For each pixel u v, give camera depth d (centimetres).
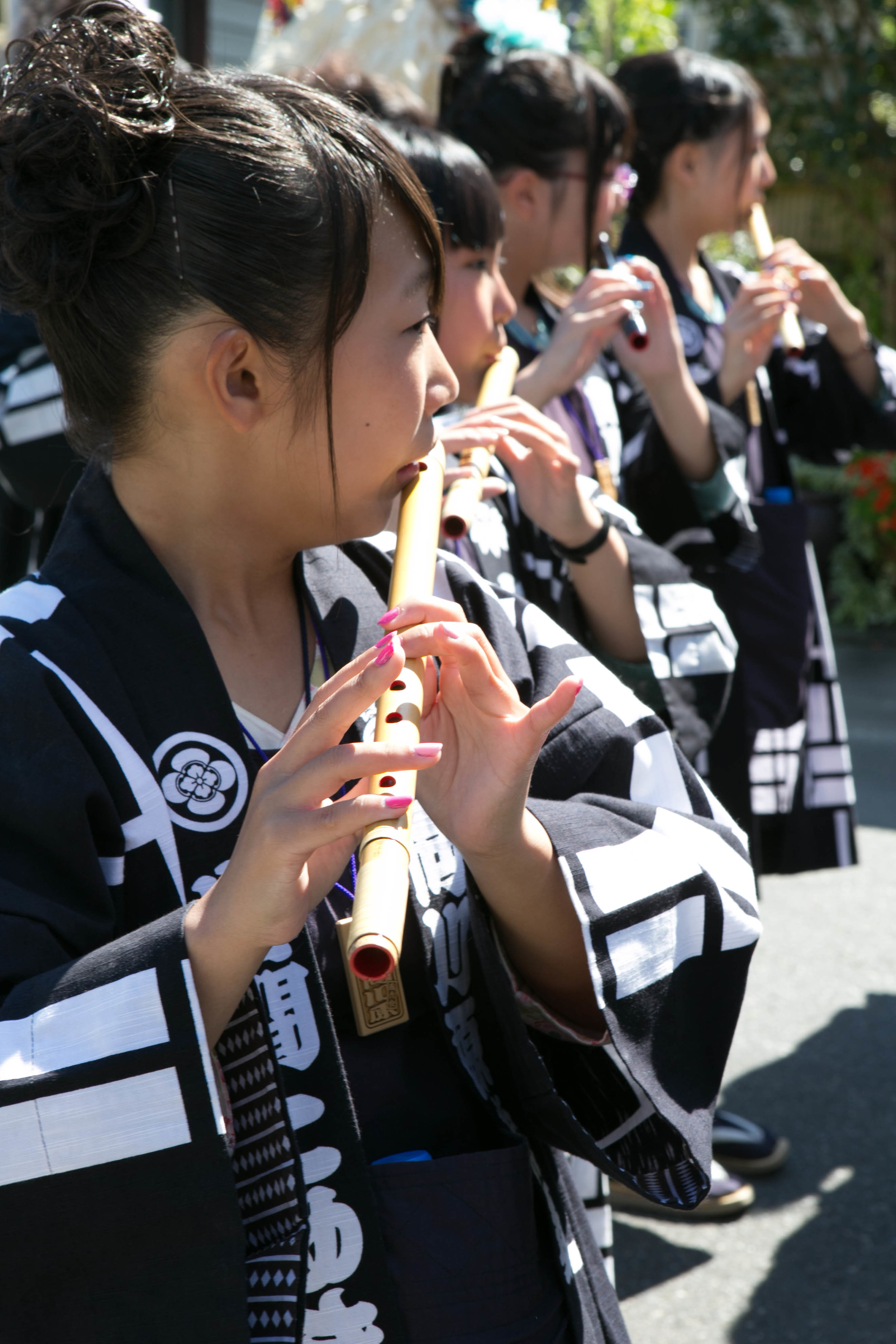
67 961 82
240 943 78
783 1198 246
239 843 77
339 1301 88
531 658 112
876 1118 271
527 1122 100
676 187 260
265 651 97
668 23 803
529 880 93
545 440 153
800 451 307
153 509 93
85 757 85
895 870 406
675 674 164
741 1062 293
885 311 933
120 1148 78
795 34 882
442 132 175
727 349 248
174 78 87
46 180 84
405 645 86
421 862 98
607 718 110
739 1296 220
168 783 88
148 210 83
